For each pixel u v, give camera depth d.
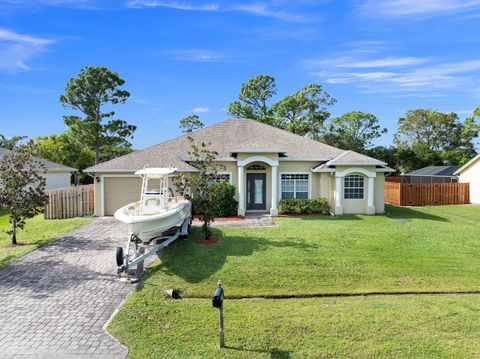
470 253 12.42
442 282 9.88
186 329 7.18
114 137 44.59
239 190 20.50
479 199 27.78
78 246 13.43
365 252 12.32
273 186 20.50
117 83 44.09
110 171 20.52
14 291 9.03
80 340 6.71
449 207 25.78
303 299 8.85
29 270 10.62
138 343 6.62
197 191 14.14
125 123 44.91
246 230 15.81
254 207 21.94
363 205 21.09
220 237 14.40
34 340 6.68
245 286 9.56
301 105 51.91
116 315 7.65
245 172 21.67
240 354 6.30
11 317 7.61
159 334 6.97
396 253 12.27
